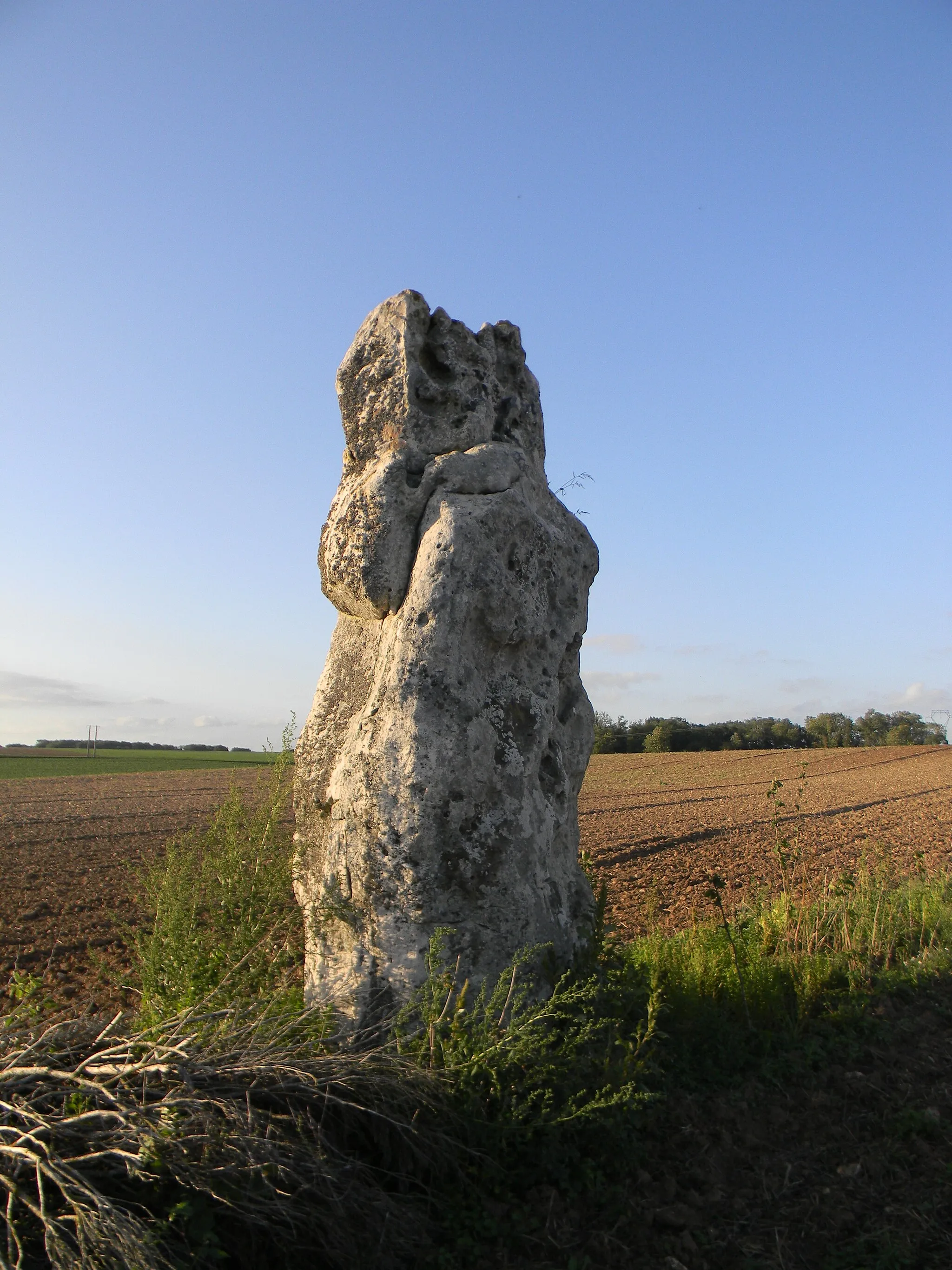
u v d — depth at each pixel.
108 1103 3.63
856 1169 4.36
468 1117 4.20
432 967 4.77
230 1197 3.38
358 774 5.16
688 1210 4.02
